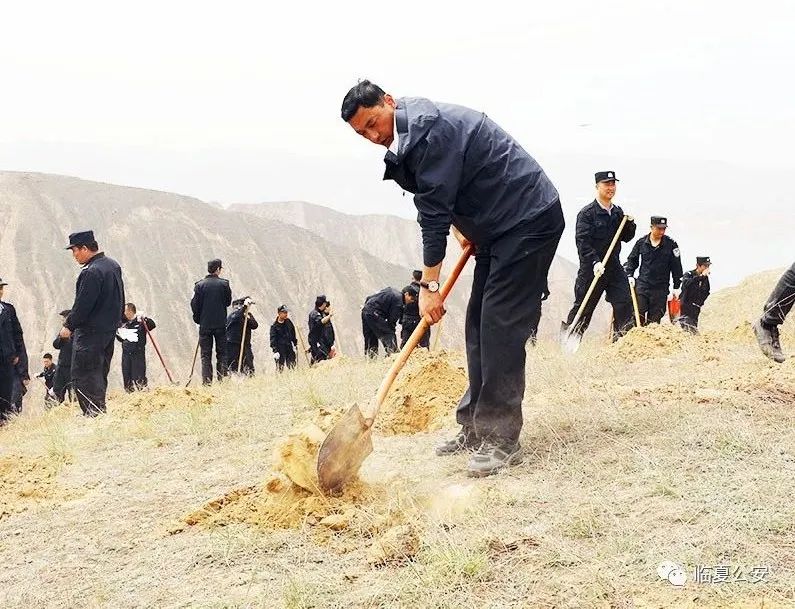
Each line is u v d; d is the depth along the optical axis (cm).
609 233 1083
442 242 480
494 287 495
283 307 1752
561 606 301
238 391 1004
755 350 852
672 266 1353
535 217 488
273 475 463
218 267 1525
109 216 19938
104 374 1016
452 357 1011
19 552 465
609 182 1064
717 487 387
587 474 441
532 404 630
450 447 538
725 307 2567
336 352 1764
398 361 485
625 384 688
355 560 378
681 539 340
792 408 516
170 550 427
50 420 1098
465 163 483
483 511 402
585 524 366
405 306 1603
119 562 425
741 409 519
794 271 603
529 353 898
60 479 619
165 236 19938
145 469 621
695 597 295
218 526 448
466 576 334
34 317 16412
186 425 750
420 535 376
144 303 17838
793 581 299
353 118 473
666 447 458
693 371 729
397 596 327
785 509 355
